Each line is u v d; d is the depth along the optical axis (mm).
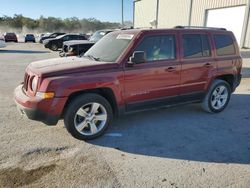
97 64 4168
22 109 3963
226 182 3141
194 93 5301
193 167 3467
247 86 8773
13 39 40094
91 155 3725
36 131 4488
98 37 12164
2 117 5125
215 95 5688
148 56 4574
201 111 5832
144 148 3988
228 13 19703
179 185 3057
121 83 4281
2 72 10656
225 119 5367
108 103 4293
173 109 5930
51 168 3354
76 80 3898
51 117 3855
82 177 3174
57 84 3783
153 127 4832
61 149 3875
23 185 2990
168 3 27719
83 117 4141
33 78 3963
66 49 11078
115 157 3689
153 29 4754
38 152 3758
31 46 30172
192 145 4125
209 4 21469
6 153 3693
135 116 5383
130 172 3311
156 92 4723
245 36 18500
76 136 4129
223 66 5656
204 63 5285
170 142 4219
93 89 4141
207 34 5410
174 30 4918
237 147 4082
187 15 24516
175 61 4867
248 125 5043
